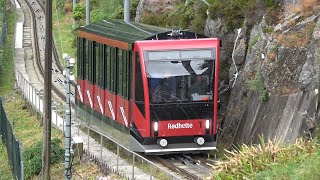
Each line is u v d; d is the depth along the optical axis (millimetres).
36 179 25484
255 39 25344
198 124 24391
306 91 21953
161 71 24062
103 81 27031
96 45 27875
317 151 16328
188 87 24266
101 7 53031
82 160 25422
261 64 24359
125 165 23516
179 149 24391
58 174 25594
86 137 29062
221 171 17328
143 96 24031
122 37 25266
